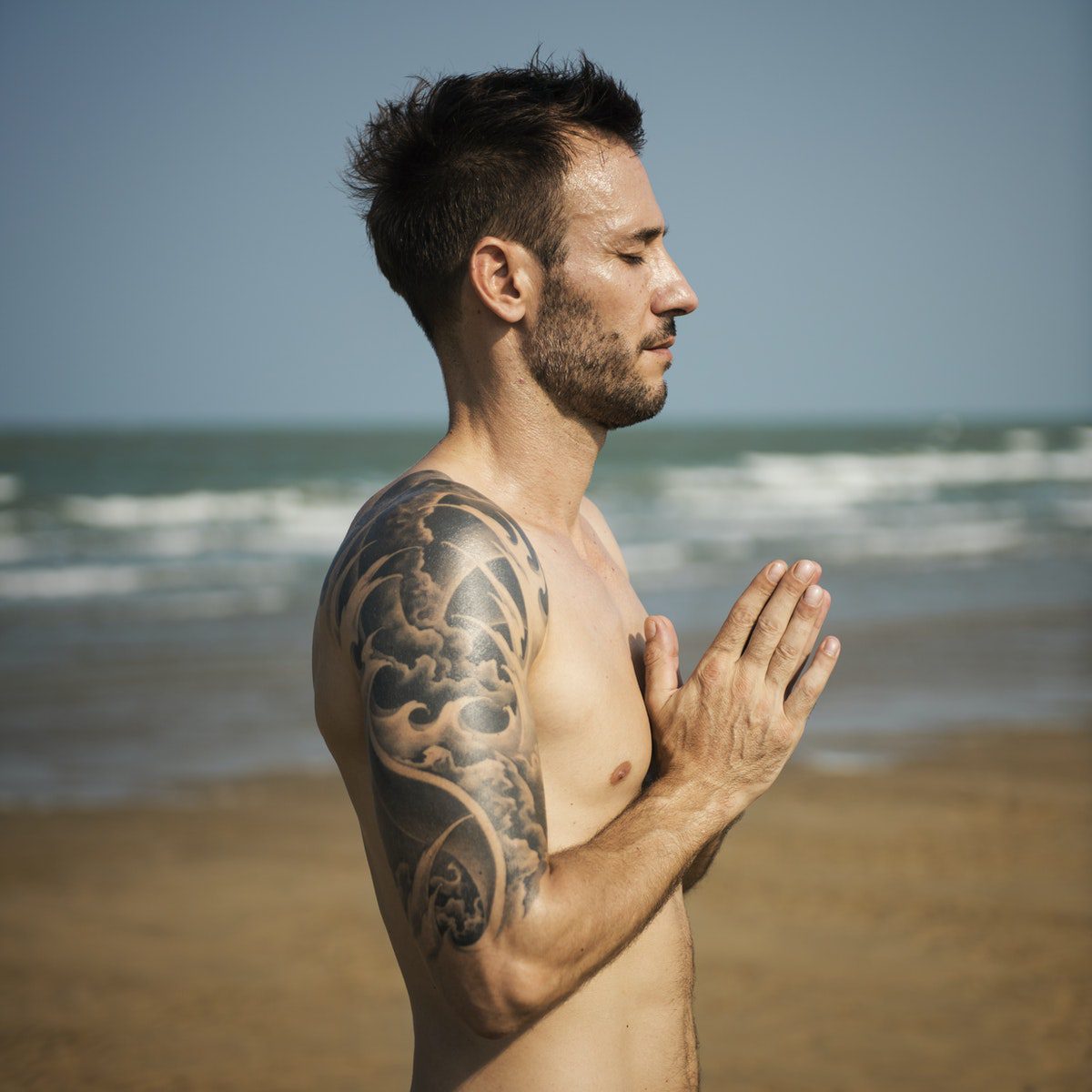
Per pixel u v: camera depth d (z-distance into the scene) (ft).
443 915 4.23
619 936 4.54
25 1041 16.60
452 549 4.60
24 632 50.06
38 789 28.22
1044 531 94.63
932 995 17.57
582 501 6.53
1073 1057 15.83
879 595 60.13
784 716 5.21
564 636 5.09
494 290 5.25
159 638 48.52
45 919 20.90
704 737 5.22
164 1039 16.74
